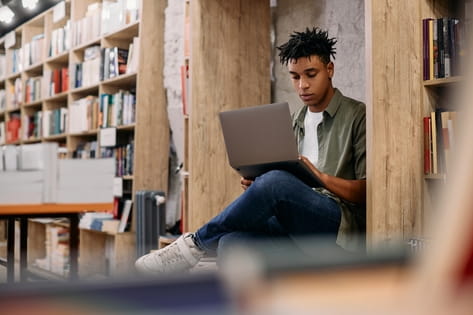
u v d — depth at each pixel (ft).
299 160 6.35
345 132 7.47
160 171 13.62
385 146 6.78
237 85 10.91
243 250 0.63
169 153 13.94
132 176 13.56
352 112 7.48
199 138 10.48
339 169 7.40
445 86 6.98
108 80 14.74
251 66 11.08
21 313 0.60
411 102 6.95
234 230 6.64
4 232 20.52
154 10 13.64
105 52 15.01
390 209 6.76
